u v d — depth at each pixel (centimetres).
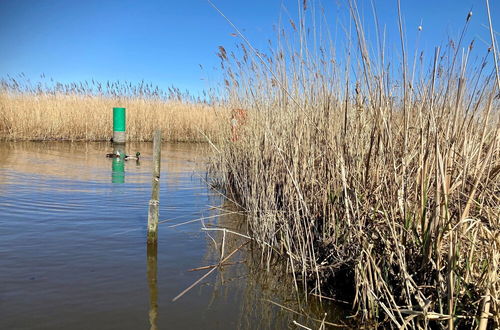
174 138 1708
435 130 240
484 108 261
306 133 394
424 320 225
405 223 265
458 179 244
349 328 258
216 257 366
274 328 254
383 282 256
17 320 240
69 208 491
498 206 226
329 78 368
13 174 714
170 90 1805
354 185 316
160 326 244
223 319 260
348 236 308
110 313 254
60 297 270
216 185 695
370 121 324
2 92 1514
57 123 1495
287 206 404
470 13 222
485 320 204
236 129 654
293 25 408
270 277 331
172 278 313
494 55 197
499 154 247
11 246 357
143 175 768
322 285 317
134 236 399
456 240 219
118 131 1441
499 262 217
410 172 277
